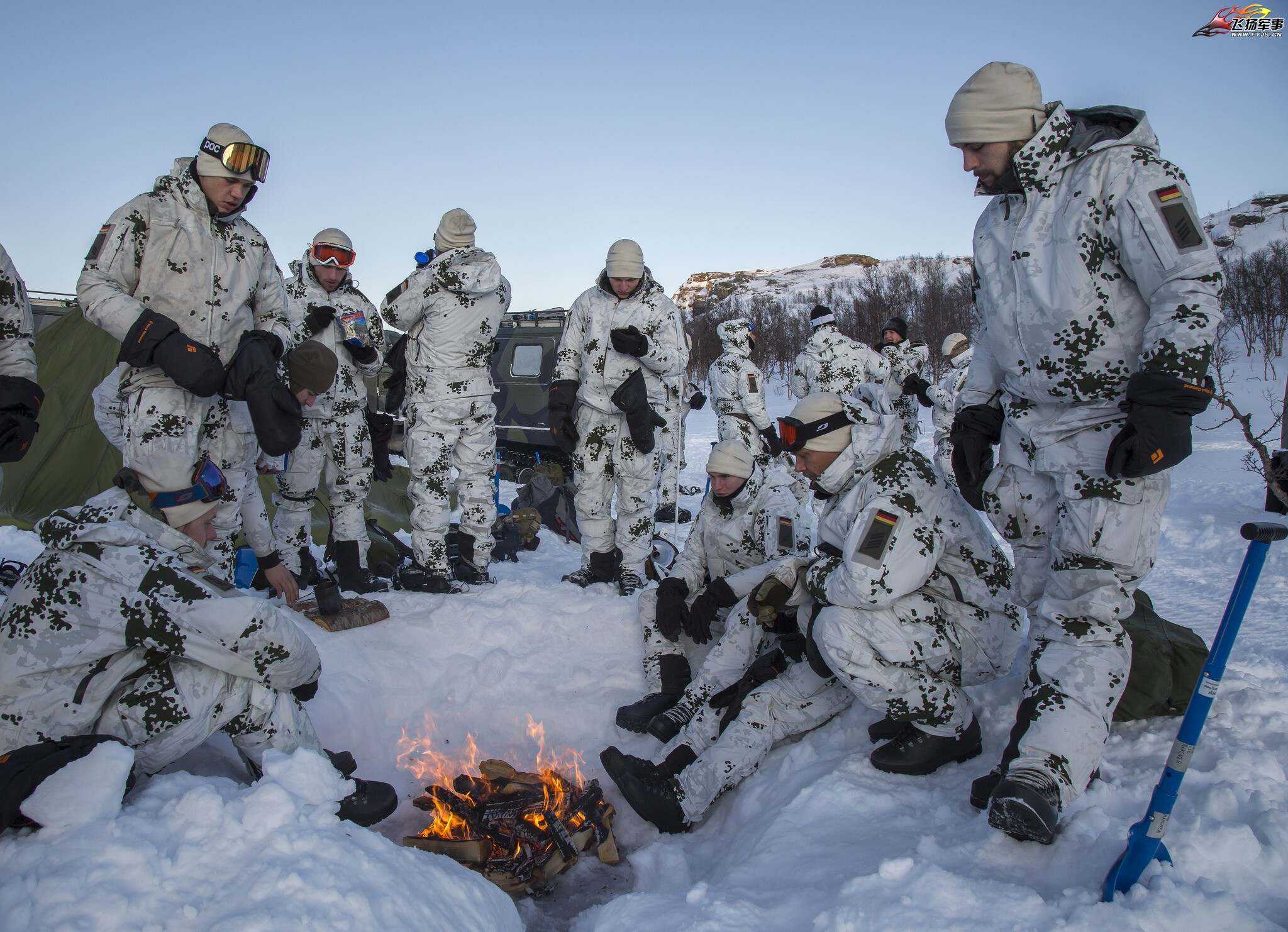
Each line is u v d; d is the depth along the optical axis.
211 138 3.18
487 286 4.62
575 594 4.68
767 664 3.47
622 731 3.90
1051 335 2.35
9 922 1.74
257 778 2.66
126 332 2.98
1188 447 2.09
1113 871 1.96
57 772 2.07
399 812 3.35
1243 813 2.20
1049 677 2.32
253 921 1.79
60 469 5.91
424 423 4.71
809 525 4.07
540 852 2.92
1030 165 2.32
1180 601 5.23
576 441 5.04
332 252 4.49
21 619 2.24
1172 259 2.11
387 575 5.39
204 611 2.36
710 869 2.86
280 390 3.15
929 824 2.47
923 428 16.16
